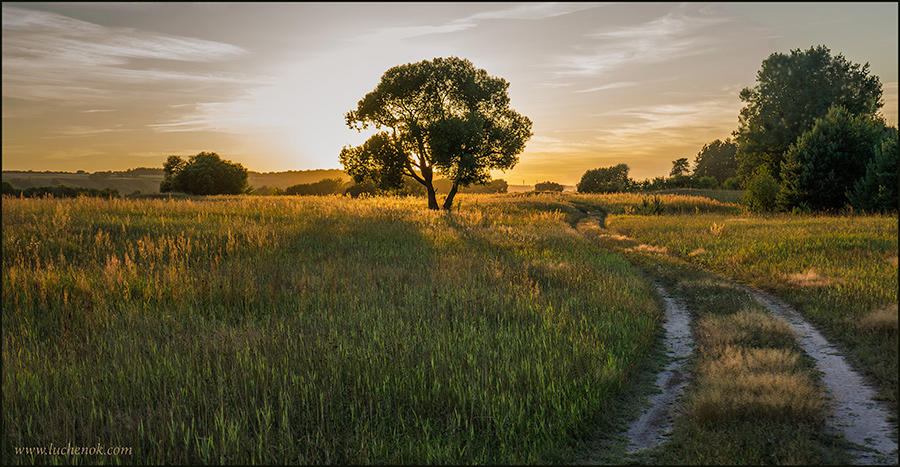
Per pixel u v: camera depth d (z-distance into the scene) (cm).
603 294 1024
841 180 3328
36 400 507
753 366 634
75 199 2102
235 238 1348
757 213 3600
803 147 3575
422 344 691
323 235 1572
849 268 1209
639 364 689
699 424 505
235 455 434
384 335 717
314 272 1114
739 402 522
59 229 1315
